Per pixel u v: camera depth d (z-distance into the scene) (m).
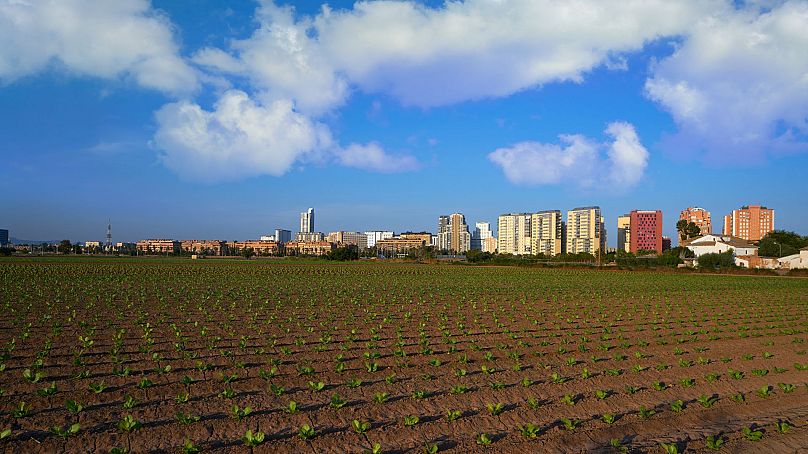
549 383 14.74
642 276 76.12
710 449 10.62
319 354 17.92
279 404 12.38
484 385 14.41
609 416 11.79
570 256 132.12
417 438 10.67
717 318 29.80
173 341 19.77
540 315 30.12
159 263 103.06
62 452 9.55
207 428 10.81
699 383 15.15
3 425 10.61
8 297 33.44
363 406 12.38
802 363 18.12
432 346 19.80
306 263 123.38
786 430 11.60
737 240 127.38
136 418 11.24
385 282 57.34
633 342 21.53
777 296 44.56
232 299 35.91
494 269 99.19
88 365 15.58
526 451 10.20
